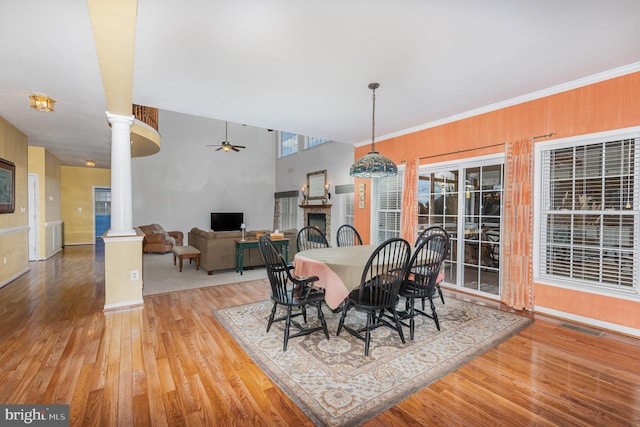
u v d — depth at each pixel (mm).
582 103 3049
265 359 2318
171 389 1936
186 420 1662
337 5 1892
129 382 2002
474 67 2764
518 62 2676
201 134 9516
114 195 3520
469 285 4113
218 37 2262
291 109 3943
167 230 8977
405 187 4797
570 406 1796
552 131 3258
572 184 3148
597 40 2316
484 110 3852
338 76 2947
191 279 4965
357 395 1889
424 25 2113
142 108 4855
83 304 3582
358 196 5938
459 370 2193
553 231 3289
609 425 1637
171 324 3000
